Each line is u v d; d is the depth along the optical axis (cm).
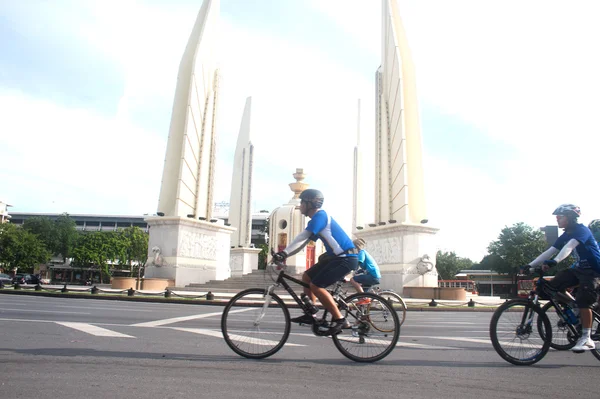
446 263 8494
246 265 4388
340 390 446
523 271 632
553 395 451
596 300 612
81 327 869
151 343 703
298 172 4428
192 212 3134
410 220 2962
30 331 794
